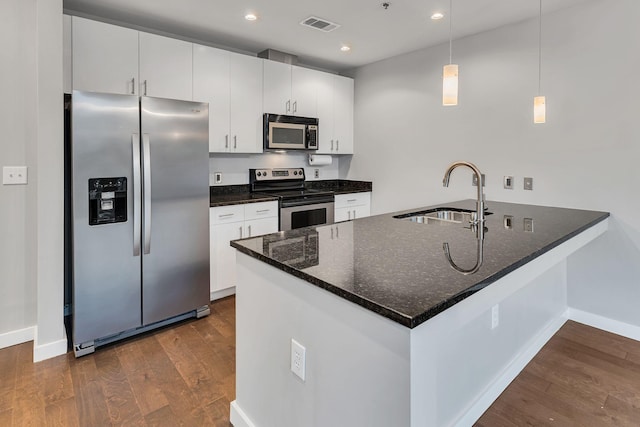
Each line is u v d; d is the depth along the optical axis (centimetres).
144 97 247
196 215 280
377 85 423
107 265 242
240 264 167
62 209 235
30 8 243
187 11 288
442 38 341
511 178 312
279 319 144
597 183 267
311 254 146
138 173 246
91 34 269
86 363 229
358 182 455
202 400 194
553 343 255
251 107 361
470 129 338
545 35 287
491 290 125
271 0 268
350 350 112
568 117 278
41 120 223
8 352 241
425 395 99
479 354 179
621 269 262
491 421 180
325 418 124
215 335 266
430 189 376
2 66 236
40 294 231
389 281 113
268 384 153
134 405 190
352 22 306
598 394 200
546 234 182
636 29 245
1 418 179
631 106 249
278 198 360
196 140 275
